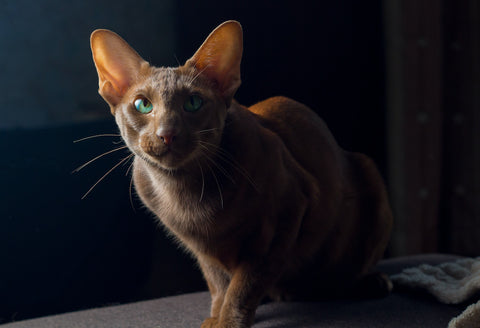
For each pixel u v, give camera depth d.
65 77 0.95
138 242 0.99
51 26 0.94
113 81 0.65
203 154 0.62
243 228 0.65
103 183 0.96
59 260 0.94
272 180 0.65
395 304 0.72
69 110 0.95
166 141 0.59
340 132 1.16
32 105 0.93
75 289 0.96
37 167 0.92
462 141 1.21
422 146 1.14
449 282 0.73
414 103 1.11
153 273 1.01
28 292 0.93
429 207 1.15
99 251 0.97
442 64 1.19
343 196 0.76
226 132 0.64
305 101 1.12
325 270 0.77
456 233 1.23
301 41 1.10
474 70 1.18
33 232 0.92
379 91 1.18
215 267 0.70
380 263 0.89
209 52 0.64
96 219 0.96
